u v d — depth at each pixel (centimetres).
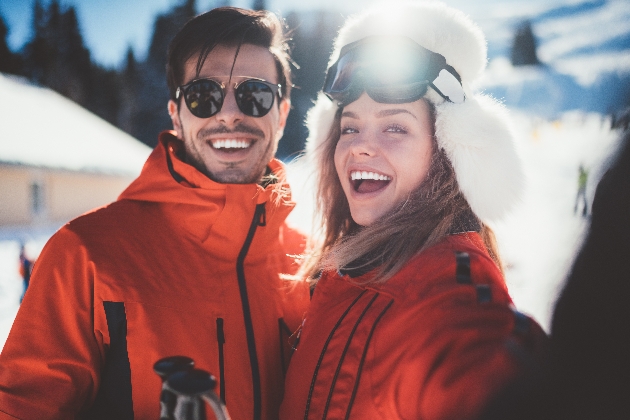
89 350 129
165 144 164
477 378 68
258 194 151
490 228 132
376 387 92
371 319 101
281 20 184
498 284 88
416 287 95
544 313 59
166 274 136
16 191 1504
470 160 115
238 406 131
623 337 50
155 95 4381
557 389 53
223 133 157
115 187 1811
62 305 128
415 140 120
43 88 2253
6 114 1762
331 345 107
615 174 53
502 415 59
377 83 120
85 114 2247
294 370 117
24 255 717
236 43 160
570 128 3262
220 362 131
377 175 126
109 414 132
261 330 143
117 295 129
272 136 172
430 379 77
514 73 6203
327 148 157
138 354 127
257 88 162
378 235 117
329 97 152
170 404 71
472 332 75
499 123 120
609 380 49
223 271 144
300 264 167
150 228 143
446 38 121
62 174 1614
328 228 160
